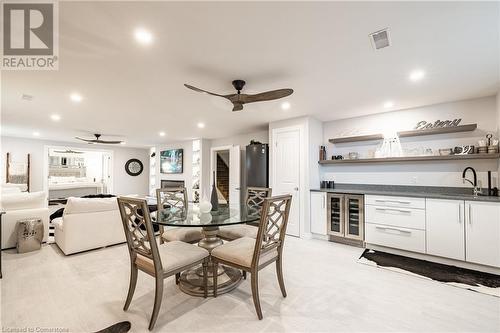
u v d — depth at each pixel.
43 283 2.26
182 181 7.36
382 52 1.93
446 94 2.92
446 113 3.24
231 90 2.76
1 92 2.80
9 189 4.56
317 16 1.48
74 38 1.71
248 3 1.36
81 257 2.95
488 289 2.18
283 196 1.88
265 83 2.56
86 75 2.34
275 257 2.01
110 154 8.30
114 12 1.43
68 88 2.69
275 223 1.89
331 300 1.99
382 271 2.58
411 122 3.51
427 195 2.84
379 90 2.78
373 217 3.25
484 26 1.58
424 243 2.85
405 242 2.99
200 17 1.48
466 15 1.47
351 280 2.36
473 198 2.54
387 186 3.70
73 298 1.99
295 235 3.99
